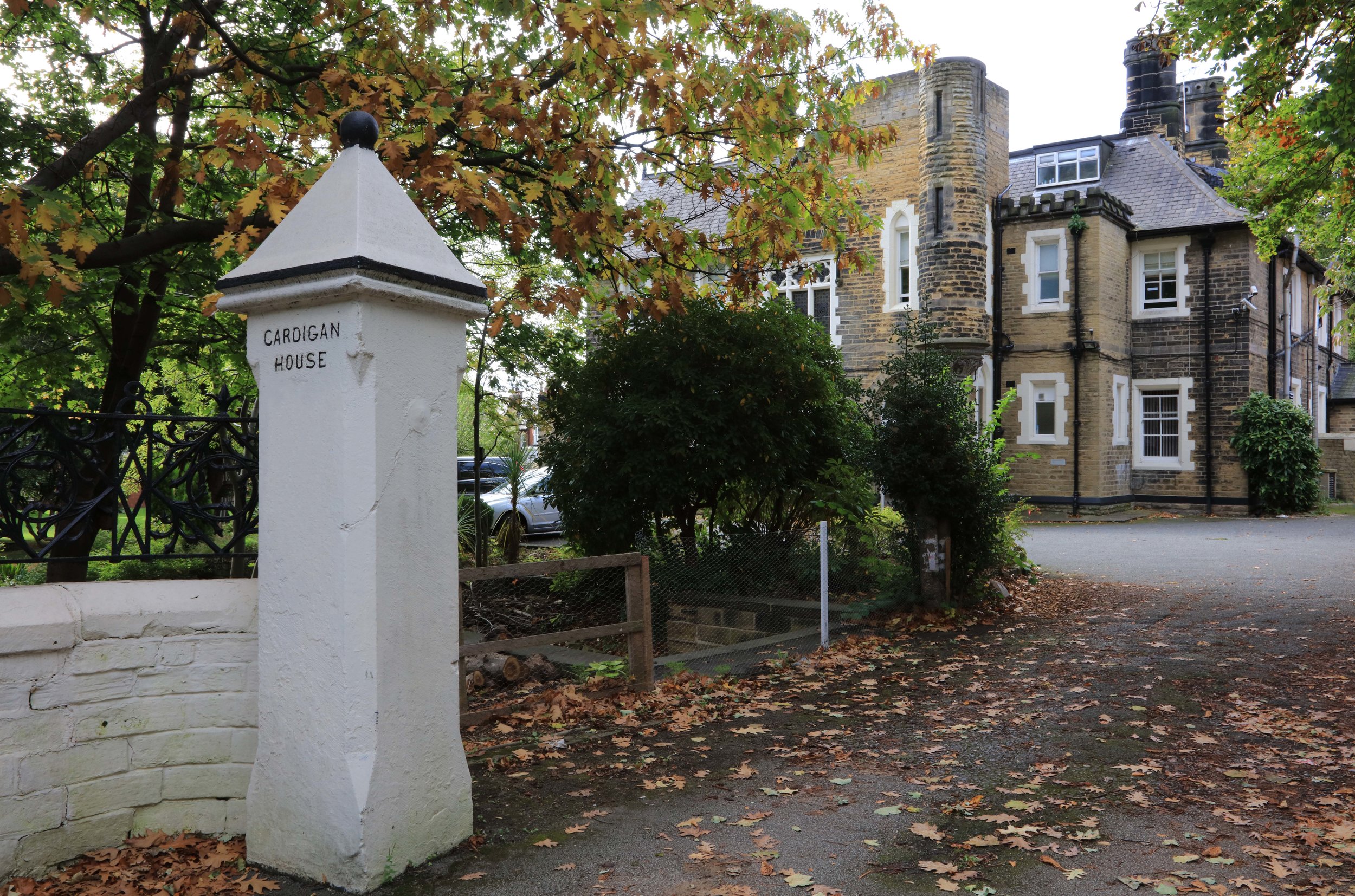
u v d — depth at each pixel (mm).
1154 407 25172
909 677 7613
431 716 4145
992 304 24281
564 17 6590
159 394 12477
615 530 9484
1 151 7309
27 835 3836
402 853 3949
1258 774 5117
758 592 9352
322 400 3918
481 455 13266
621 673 7680
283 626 4043
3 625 3750
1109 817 4531
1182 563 14398
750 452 9773
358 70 8117
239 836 4320
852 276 24203
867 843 4238
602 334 10242
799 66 9188
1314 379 29734
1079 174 26344
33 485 4348
